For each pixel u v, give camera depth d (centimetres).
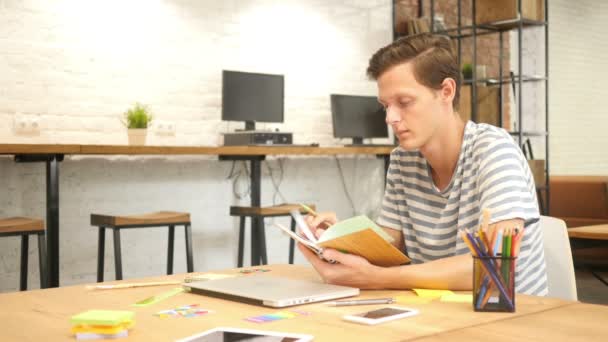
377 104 576
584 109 843
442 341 88
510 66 727
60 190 426
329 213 158
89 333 92
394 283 127
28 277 413
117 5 445
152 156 464
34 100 412
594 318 100
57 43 421
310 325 98
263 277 137
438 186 154
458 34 603
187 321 102
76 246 432
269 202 532
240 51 507
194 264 489
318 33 558
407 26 622
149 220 378
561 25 809
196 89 482
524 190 135
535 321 98
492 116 593
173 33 471
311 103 553
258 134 456
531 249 141
